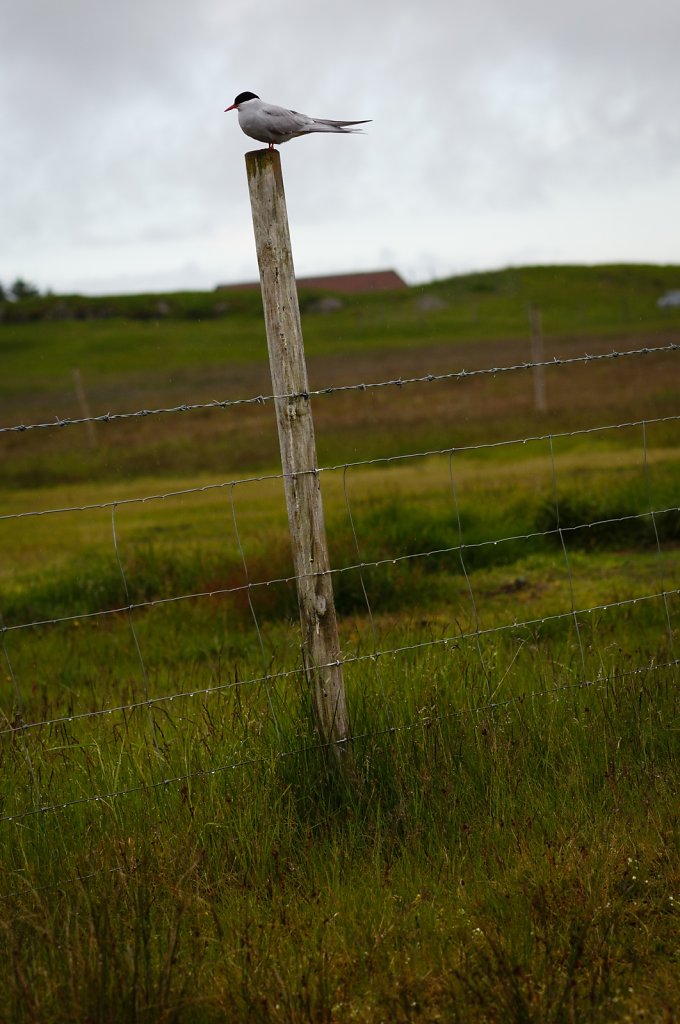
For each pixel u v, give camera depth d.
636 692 5.01
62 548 14.66
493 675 5.36
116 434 33.56
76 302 86.62
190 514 17.12
